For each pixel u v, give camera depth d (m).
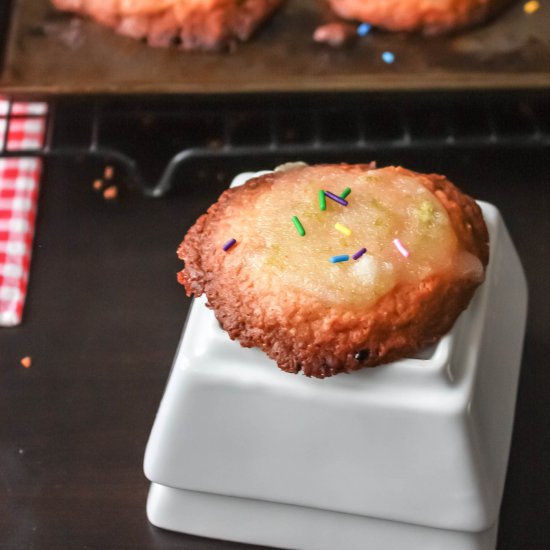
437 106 0.54
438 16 0.54
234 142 0.55
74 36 0.56
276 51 0.55
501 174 0.54
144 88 0.52
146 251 0.52
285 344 0.40
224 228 0.42
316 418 0.41
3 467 0.47
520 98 0.52
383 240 0.40
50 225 0.53
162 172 0.54
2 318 0.50
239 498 0.44
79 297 0.51
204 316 0.42
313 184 0.42
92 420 0.48
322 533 0.44
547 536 0.45
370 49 0.55
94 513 0.46
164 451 0.43
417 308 0.40
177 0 0.54
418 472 0.42
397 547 0.43
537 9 0.56
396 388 0.40
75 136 0.56
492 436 0.43
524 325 0.47
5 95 0.52
